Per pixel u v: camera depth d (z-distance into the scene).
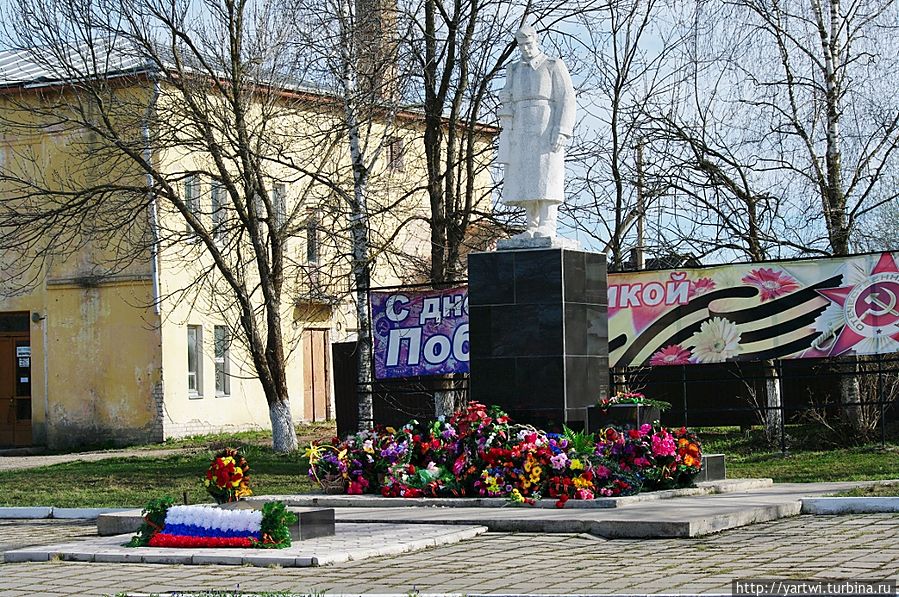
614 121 27.81
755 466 21.83
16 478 24.64
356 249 27.52
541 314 17.58
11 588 11.16
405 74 26.36
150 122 27.47
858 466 20.36
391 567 11.45
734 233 26.28
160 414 35.59
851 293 21.34
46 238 36.75
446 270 25.94
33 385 37.41
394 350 23.53
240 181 28.30
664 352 22.67
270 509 12.82
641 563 11.05
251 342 28.81
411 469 16.77
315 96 28.77
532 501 15.42
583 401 17.77
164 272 35.59
